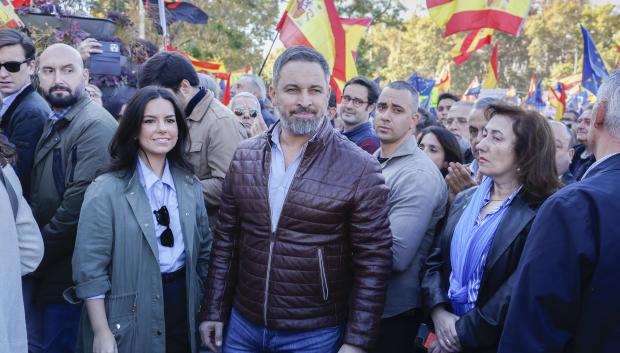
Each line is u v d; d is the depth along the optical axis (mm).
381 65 61469
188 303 2742
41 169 3295
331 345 2562
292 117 2484
